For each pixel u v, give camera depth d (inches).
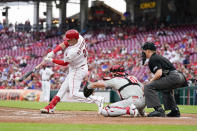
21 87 2351.1
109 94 1898.4
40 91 1841.8
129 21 3794.3
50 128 470.6
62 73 2431.1
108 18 3973.9
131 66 2443.4
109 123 568.4
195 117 783.1
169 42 2952.8
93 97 804.6
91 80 2277.3
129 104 727.7
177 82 750.5
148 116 751.7
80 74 806.5
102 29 3757.4
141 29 3501.5
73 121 596.4
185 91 1706.4
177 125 548.4
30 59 3166.8
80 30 3779.5
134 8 4315.9
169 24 3518.7
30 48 3533.5
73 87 807.1
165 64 751.7
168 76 749.3
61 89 823.7
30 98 1859.0
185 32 3157.0
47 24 4077.3
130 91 730.2
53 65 2694.4
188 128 505.4
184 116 822.5
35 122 562.9
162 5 4092.0
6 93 2025.1
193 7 4057.6
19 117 666.2
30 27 3924.7
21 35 3860.7
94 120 625.0
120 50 2832.2
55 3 4146.2
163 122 607.8
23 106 1163.3
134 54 2664.9
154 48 765.3
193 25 3346.5
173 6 4062.5
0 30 3971.5
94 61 2662.4
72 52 781.3
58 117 689.0
